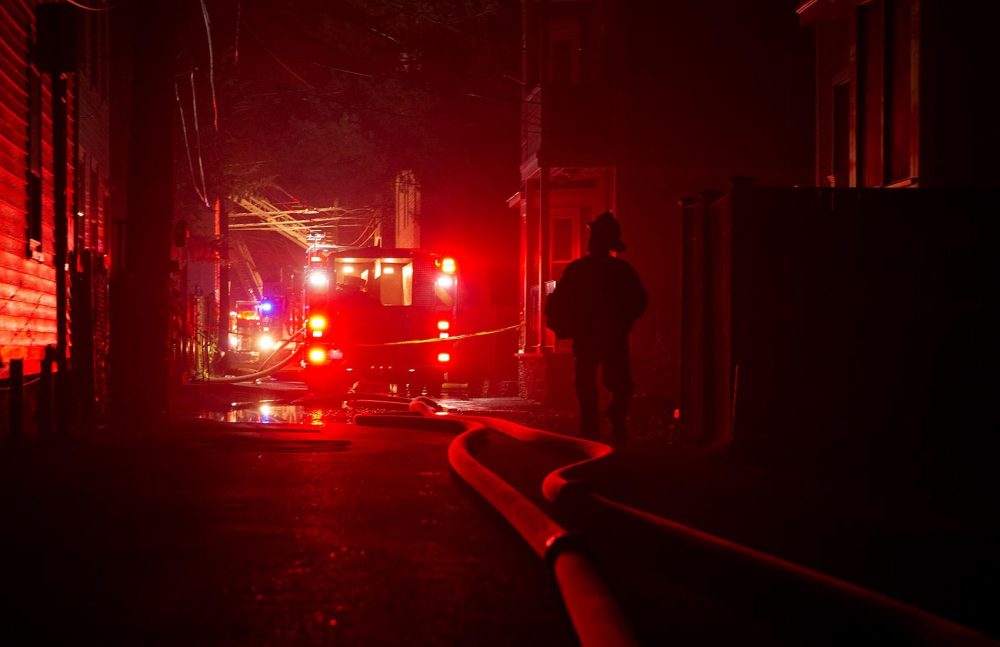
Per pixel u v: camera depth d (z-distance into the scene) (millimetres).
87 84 18016
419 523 5973
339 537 5520
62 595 4184
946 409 9680
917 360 9688
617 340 11141
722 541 4562
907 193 9734
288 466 8805
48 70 10844
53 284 15016
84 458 9266
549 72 21875
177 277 25219
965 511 6742
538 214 24234
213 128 31281
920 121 12031
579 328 11172
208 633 3627
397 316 22422
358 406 18922
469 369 31156
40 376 10703
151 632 3631
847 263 9711
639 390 19594
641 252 21359
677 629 3807
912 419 9656
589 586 3580
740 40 21719
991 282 9750
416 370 22422
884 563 5070
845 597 3656
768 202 9672
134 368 12891
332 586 4387
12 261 12555
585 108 21625
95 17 19078
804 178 21750
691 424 11227
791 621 3873
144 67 13180
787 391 9625
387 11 30000
